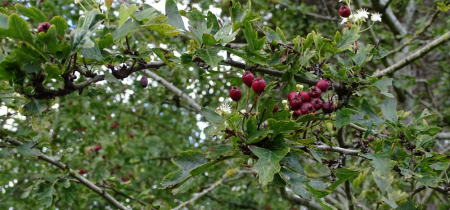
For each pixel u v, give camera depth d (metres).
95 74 0.32
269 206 1.21
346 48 0.35
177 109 1.15
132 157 1.04
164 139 1.16
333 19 0.96
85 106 1.01
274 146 0.27
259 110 0.27
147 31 0.88
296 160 0.27
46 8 0.88
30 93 0.30
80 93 0.33
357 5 0.94
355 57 0.35
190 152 0.28
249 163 0.31
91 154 0.94
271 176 0.24
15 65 0.27
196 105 0.73
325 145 0.34
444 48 1.00
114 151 0.98
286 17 0.99
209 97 1.03
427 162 0.34
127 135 1.07
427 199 0.81
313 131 0.37
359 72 0.35
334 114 0.38
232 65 0.36
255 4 0.96
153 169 1.14
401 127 0.37
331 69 0.34
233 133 0.28
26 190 0.53
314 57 0.37
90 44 0.28
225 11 0.96
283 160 0.27
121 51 0.33
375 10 0.93
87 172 0.84
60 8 0.96
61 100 1.09
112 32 0.30
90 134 1.00
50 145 0.53
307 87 0.40
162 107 1.04
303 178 0.26
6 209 1.06
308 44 0.35
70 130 1.08
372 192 0.54
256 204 1.17
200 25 0.32
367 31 0.96
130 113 1.12
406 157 0.35
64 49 0.28
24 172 1.22
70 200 0.58
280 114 0.27
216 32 0.34
